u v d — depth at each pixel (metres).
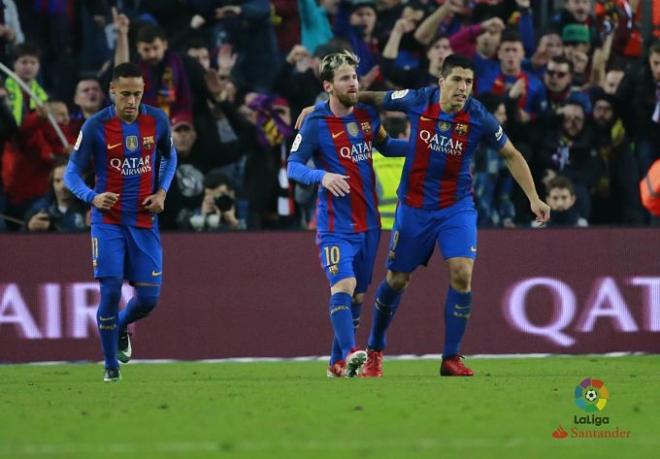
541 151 48.91
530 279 44.47
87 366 41.59
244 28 50.25
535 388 29.52
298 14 51.12
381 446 18.94
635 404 25.80
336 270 32.59
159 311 43.66
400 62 50.28
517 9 51.72
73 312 43.19
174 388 30.78
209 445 19.16
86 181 46.44
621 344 44.75
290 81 48.84
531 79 49.47
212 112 47.44
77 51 50.19
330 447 18.84
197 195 46.75
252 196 47.66
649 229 44.94
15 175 46.91
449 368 34.16
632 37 52.00
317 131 32.94
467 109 32.75
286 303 44.03
